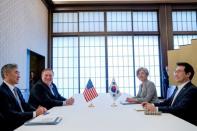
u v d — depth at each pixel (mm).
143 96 3660
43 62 6508
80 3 6941
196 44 5496
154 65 7191
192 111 2189
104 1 6910
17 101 2588
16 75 2664
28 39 5062
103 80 7125
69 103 3121
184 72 2404
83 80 7113
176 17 7238
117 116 2020
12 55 4066
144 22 7223
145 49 7211
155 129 1479
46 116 2096
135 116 2012
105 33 7129
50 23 7023
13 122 2291
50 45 7004
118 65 7168
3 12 3676
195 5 7121
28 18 5055
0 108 2340
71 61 7141
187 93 2246
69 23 7148
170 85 6160
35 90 3289
